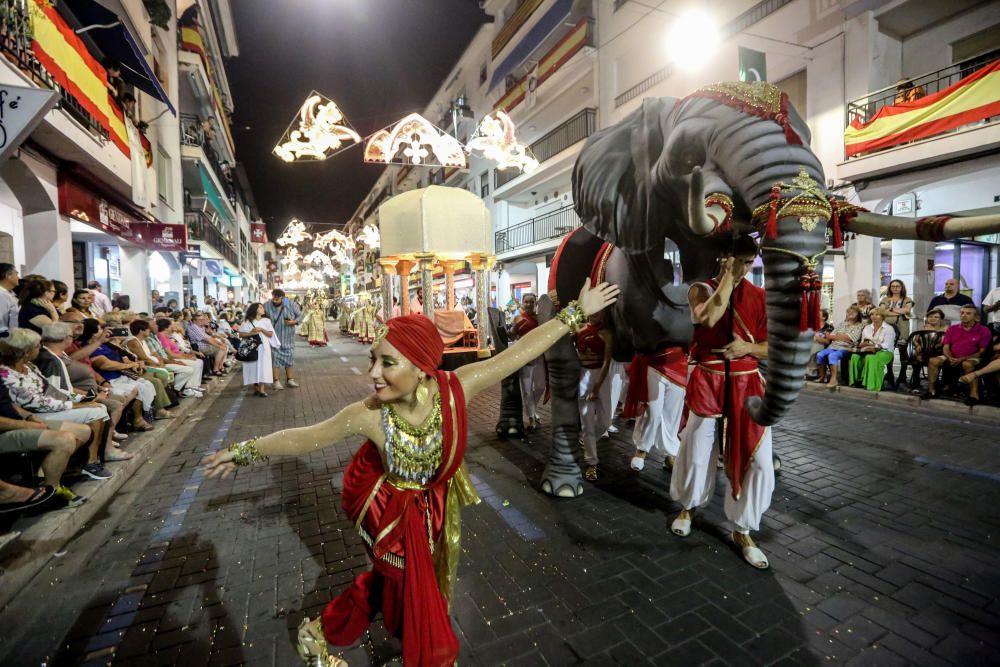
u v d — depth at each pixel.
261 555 3.23
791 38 10.34
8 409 3.54
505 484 4.35
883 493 3.94
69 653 2.34
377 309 20.36
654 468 4.70
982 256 11.09
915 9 8.77
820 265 2.45
